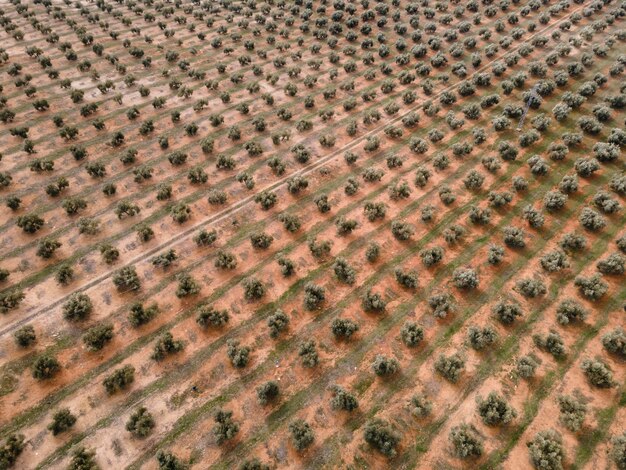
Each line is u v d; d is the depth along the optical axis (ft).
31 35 217.77
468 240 129.29
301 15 238.27
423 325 109.91
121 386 97.81
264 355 104.58
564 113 163.84
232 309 113.70
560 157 149.59
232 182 148.25
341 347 105.91
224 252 124.67
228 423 90.33
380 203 137.28
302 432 88.89
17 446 87.15
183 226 134.00
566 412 91.09
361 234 132.05
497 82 189.67
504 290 116.37
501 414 90.84
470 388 97.76
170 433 91.81
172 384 99.35
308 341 104.47
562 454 86.12
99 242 128.47
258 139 165.27
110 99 180.75
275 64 204.85
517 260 123.34
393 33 228.22
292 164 155.53
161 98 176.96
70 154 154.92
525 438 89.40
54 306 112.88
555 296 114.32
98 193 142.61
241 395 97.66
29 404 95.50
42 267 121.29
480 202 140.26
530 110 172.35
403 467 86.48
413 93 181.27
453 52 205.46
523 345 104.88
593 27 214.69
